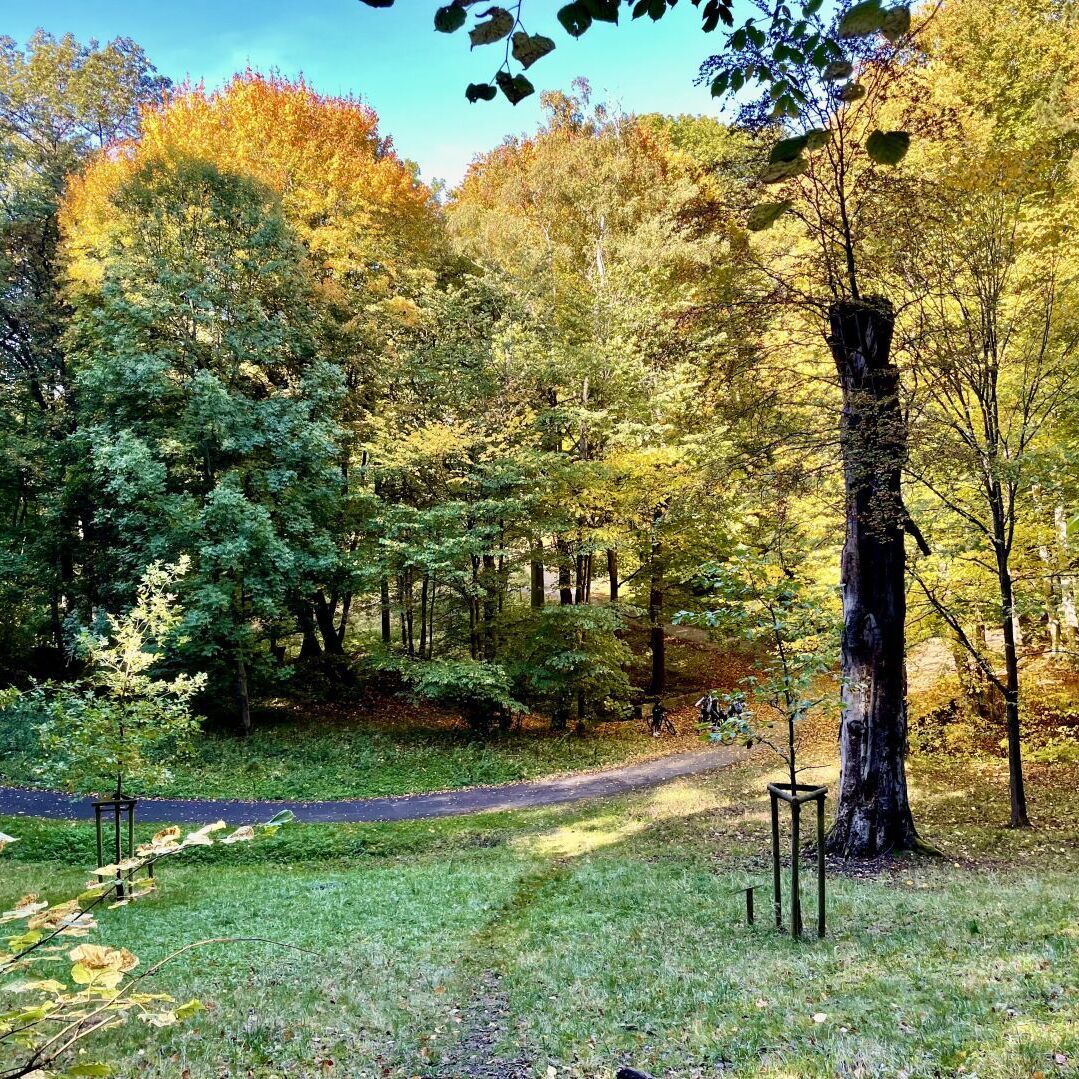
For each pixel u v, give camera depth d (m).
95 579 24.83
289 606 24.42
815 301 11.04
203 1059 5.36
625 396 23.41
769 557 10.12
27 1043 2.10
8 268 25.20
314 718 25.03
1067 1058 3.78
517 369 22.80
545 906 9.70
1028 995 4.76
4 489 24.81
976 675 16.64
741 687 28.28
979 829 11.94
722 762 20.14
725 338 12.49
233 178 22.25
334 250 24.98
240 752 21.17
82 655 11.76
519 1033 5.69
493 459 22.48
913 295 12.01
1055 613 14.77
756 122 9.42
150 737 10.77
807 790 7.43
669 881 10.29
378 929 9.03
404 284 26.06
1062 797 13.42
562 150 26.95
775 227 14.27
